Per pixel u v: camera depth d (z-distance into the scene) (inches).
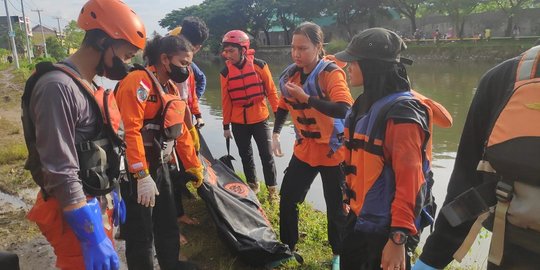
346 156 96.4
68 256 82.0
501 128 58.1
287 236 140.6
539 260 56.7
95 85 87.5
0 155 251.8
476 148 67.1
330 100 122.0
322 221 168.2
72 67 79.0
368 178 87.8
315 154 130.3
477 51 1180.5
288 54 1755.7
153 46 114.3
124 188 109.4
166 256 121.7
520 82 58.4
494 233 60.2
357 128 90.3
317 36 124.0
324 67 123.2
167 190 119.4
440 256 69.1
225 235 135.2
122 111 103.0
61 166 73.2
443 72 943.0
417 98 84.0
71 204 73.8
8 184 212.7
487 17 1389.0
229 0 1866.4
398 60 87.1
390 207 87.0
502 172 58.0
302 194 137.8
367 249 94.4
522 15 1294.3
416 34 1437.0
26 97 76.1
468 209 63.5
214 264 138.9
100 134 82.7
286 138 347.3
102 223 80.7
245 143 199.5
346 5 1582.2
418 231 91.3
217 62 1957.4
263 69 193.6
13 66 1365.7
